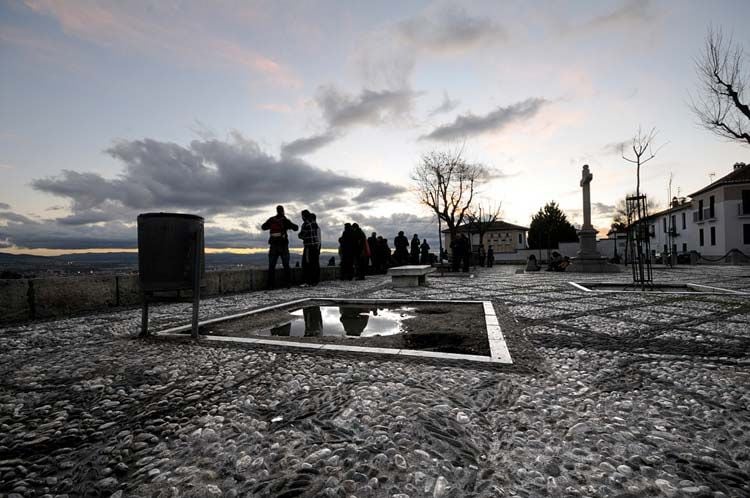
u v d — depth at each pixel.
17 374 2.44
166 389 2.16
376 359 2.73
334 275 13.23
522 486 1.25
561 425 1.67
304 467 1.37
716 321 4.09
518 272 17.78
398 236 18.27
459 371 2.43
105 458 1.46
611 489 1.23
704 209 34.25
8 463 1.43
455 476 1.31
